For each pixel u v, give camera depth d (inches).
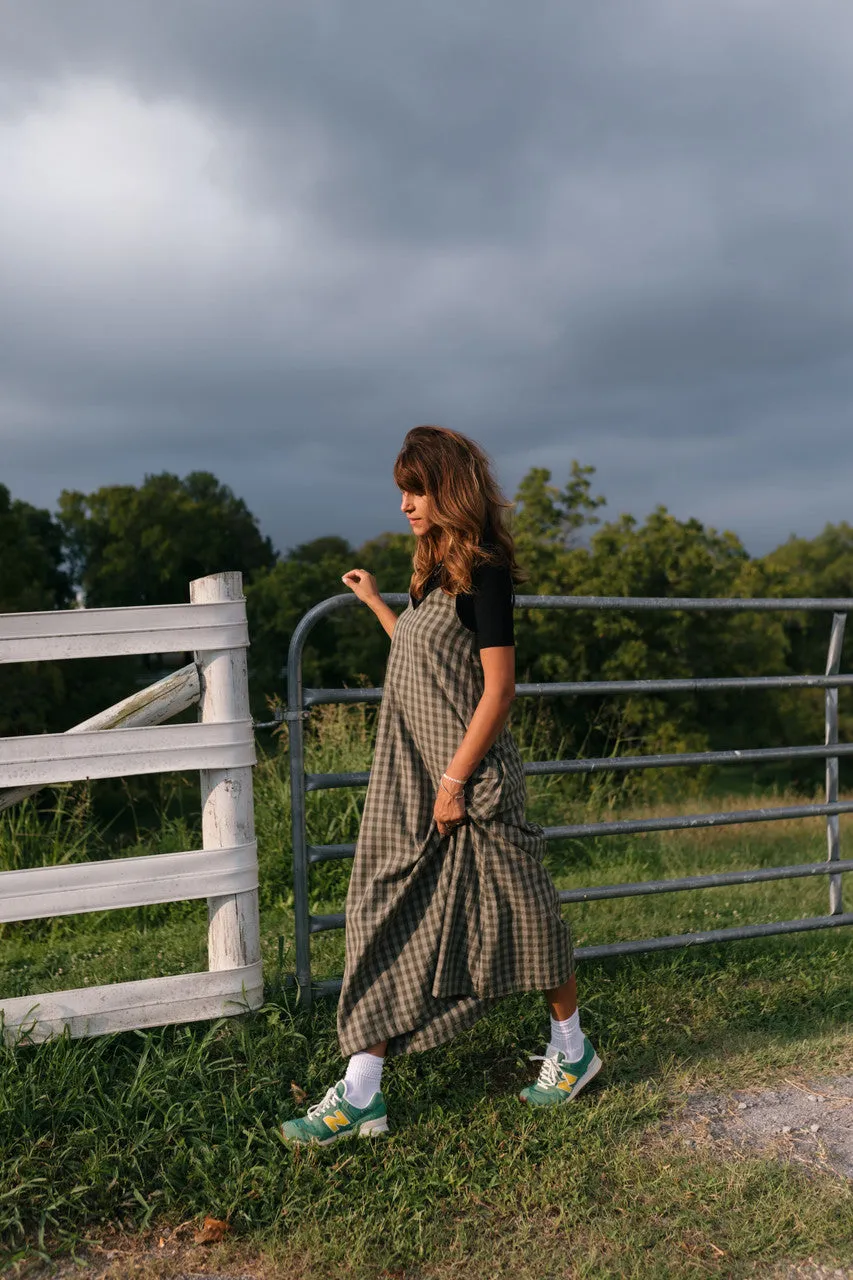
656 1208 91.7
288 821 239.9
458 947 101.3
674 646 927.7
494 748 102.3
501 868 101.0
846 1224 89.1
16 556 1035.3
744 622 1010.7
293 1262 84.8
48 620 109.2
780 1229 88.7
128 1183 92.7
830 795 153.3
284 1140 98.2
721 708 1012.5
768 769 1092.5
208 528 1903.3
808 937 167.9
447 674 99.3
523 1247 86.9
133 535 1835.6
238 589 116.4
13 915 107.0
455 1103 108.8
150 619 112.5
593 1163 98.8
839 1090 115.3
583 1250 86.7
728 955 154.8
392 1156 98.2
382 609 121.5
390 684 104.3
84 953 172.6
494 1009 128.2
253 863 118.0
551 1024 117.6
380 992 100.7
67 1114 99.2
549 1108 107.6
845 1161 100.2
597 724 454.9
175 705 115.7
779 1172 97.1
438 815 99.1
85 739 109.9
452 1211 91.9
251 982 117.6
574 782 333.7
